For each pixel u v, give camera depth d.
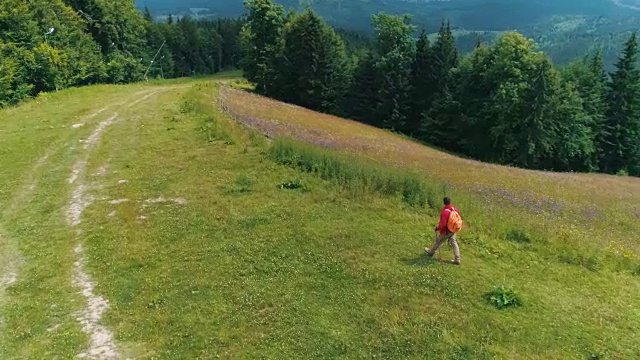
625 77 69.19
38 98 55.88
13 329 14.84
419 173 30.62
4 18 62.34
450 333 14.07
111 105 48.28
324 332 14.18
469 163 46.38
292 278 16.80
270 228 20.20
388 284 16.31
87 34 83.31
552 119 63.44
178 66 168.50
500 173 40.97
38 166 29.30
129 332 14.53
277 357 13.34
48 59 64.25
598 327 14.84
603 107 69.44
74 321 15.09
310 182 24.78
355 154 35.53
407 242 19.09
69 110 45.84
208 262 18.00
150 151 31.05
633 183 48.69
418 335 13.93
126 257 18.61
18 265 18.48
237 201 22.88
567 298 16.41
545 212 27.14
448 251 18.78
